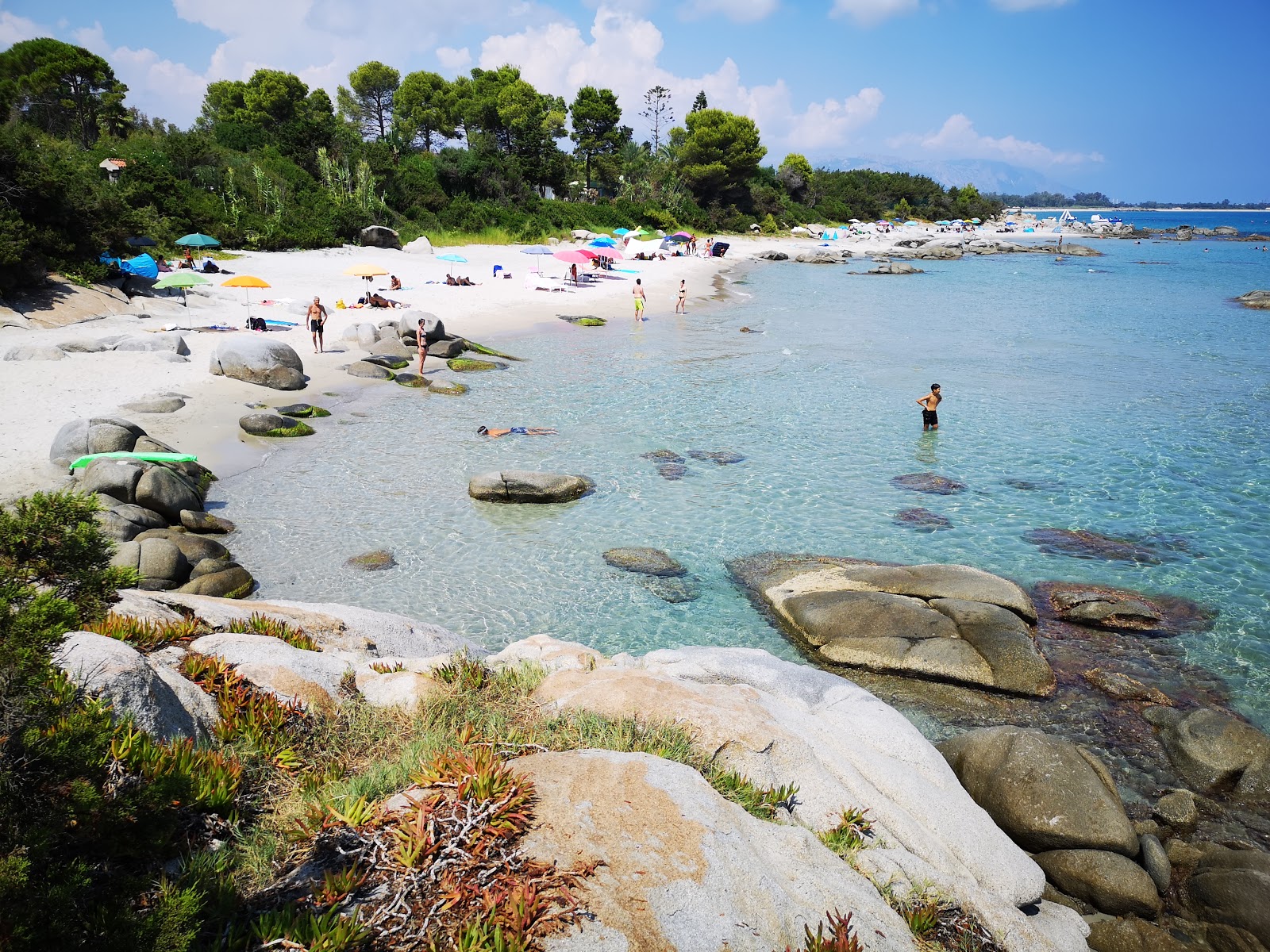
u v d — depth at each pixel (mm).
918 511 18672
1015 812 8664
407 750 7176
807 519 18219
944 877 6891
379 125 111312
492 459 21703
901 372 32750
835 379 31438
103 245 36156
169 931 4148
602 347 37312
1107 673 12484
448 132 106062
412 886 4988
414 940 4648
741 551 16656
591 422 25281
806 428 24984
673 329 42594
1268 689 12070
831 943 5176
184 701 7059
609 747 7066
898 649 12500
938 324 45469
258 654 8398
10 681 4613
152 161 54219
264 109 93250
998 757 9266
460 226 71250
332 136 71750
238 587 14141
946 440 23875
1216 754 10219
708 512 18547
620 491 19734
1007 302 54812
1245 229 182125
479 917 4684
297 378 27578
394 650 10867
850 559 16188
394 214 67312
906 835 7242
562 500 19031
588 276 59562
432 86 107188
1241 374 32281
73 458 17938
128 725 5785
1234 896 7762
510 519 18062
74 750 4660
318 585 14875
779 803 7070
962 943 6270
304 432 23031
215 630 9188
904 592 14141
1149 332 42656
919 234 132875
